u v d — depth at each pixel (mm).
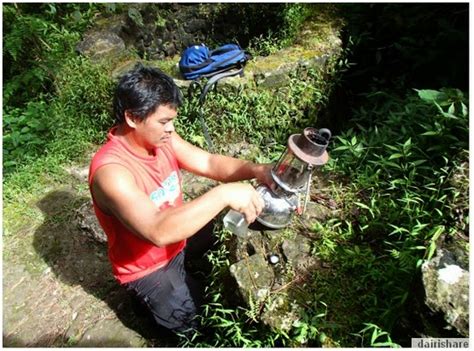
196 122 3521
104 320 2705
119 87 1866
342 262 2150
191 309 2375
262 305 2055
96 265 3000
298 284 2105
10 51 3967
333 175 2695
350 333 1882
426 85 3463
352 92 3869
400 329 1855
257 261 2193
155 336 2609
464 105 2510
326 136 1805
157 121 1886
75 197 3422
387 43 3787
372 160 2711
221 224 2518
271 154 3199
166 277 2334
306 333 1911
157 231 1733
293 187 1945
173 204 2242
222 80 3443
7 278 2967
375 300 1942
